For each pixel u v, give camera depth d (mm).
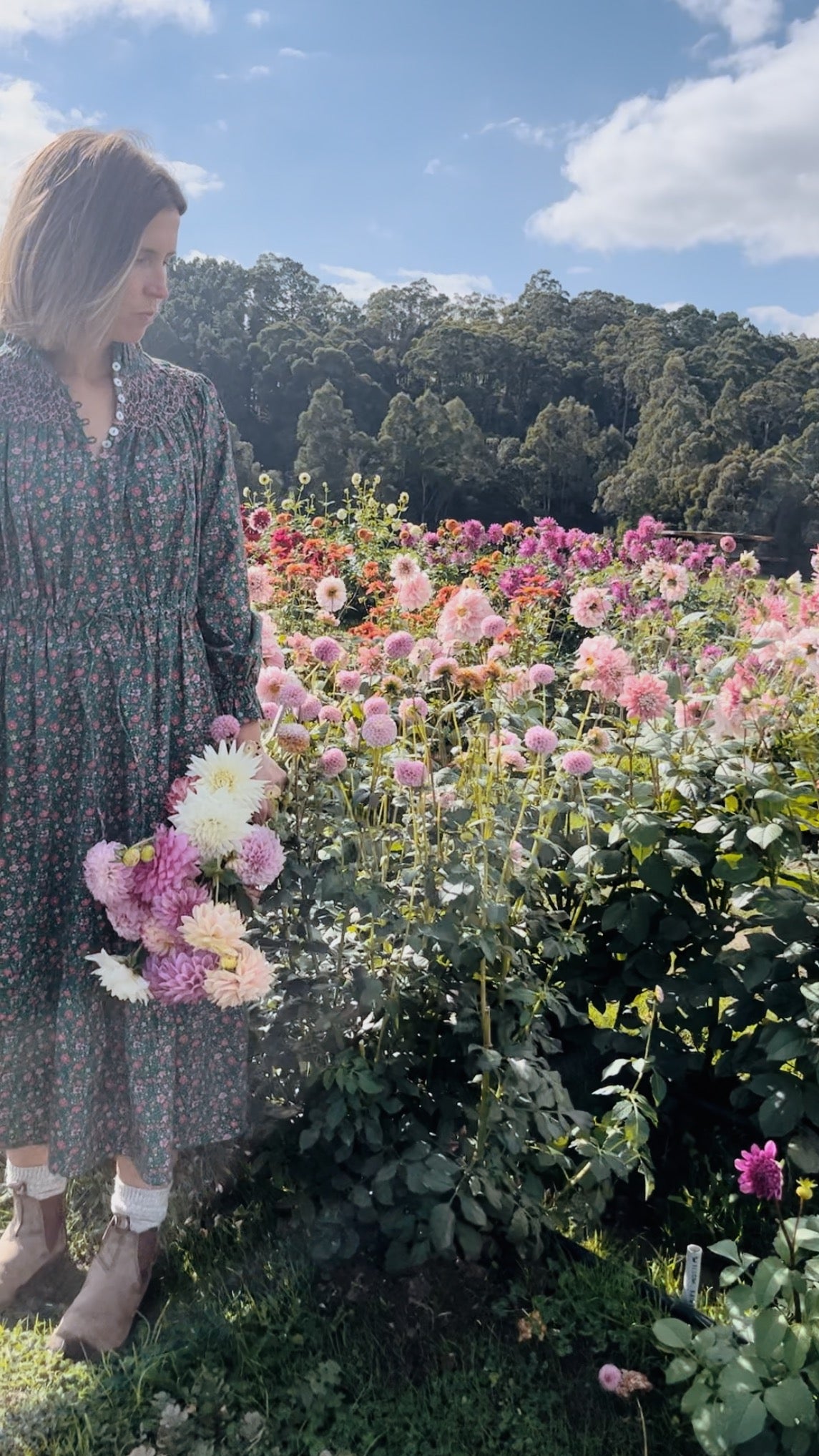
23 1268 1780
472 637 2525
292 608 4531
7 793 1614
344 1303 1774
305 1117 1932
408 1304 1778
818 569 4332
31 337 1559
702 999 2152
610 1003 2350
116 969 1523
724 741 2426
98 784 1632
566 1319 1754
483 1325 1748
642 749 2256
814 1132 2012
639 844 2104
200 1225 1937
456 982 1952
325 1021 1840
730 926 2230
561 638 5652
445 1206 1714
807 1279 1474
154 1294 1800
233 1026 1771
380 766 2148
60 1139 1645
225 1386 1583
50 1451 1475
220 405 1737
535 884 2156
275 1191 1989
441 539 7430
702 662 3373
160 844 1544
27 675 1599
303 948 1897
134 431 1608
